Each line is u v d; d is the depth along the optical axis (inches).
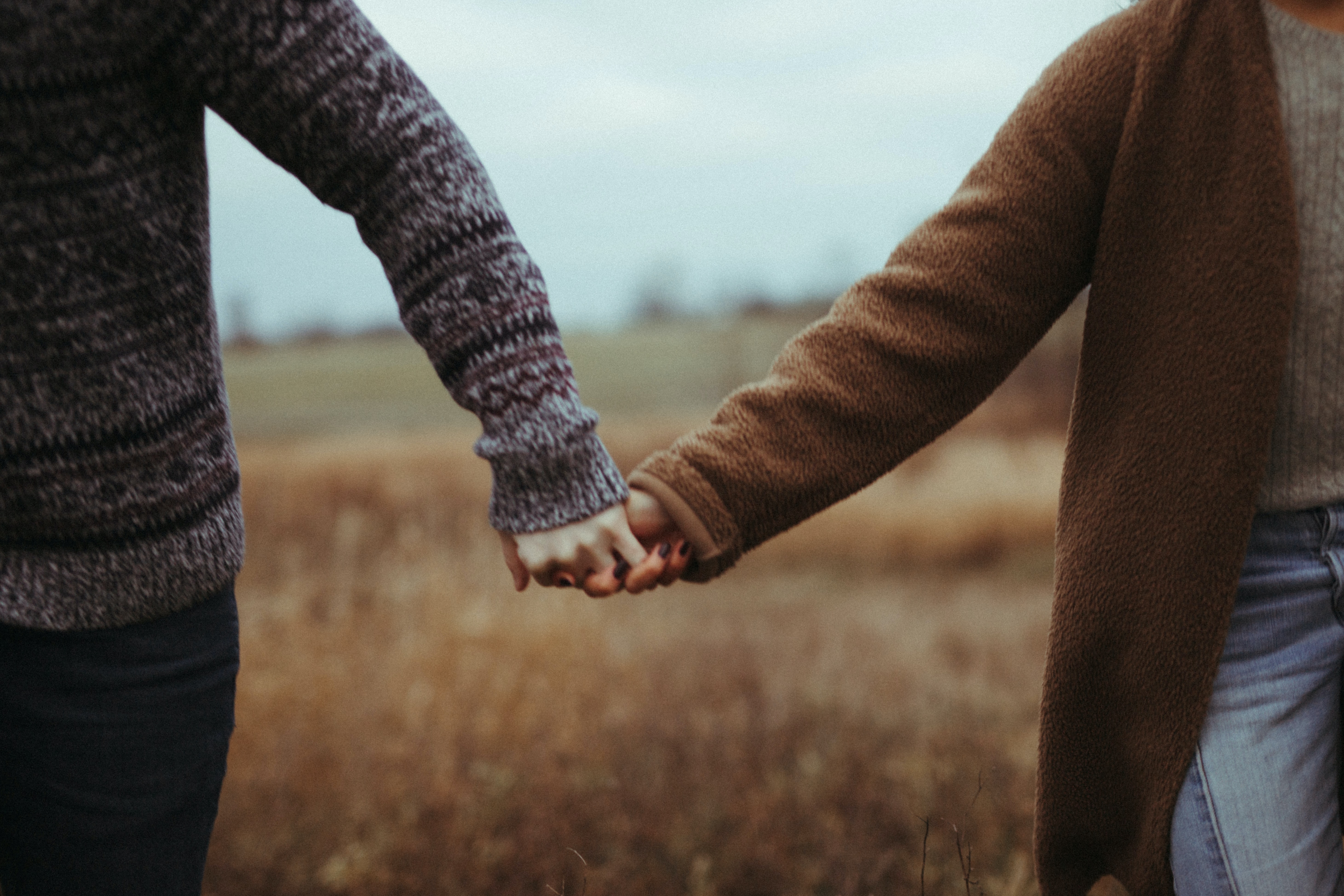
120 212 37.3
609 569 48.9
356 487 428.8
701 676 176.2
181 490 40.7
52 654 39.4
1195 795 46.2
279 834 105.6
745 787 118.1
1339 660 46.1
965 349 51.4
